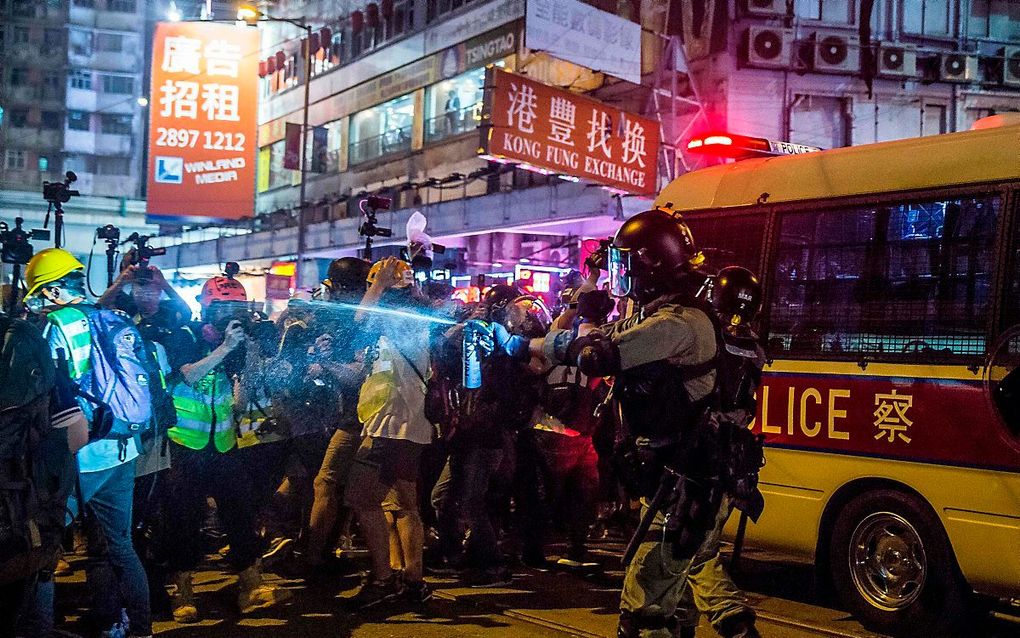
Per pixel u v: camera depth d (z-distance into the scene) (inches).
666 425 154.4
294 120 1471.5
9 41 2080.5
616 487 317.1
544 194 799.1
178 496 234.5
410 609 244.7
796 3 831.7
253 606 241.6
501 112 602.2
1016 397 205.9
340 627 228.1
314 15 1422.2
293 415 269.3
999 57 864.3
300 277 1129.4
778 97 829.8
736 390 160.1
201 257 1471.5
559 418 279.7
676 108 840.3
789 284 255.0
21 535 140.7
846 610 241.8
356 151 1309.1
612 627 229.5
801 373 247.0
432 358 256.4
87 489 187.5
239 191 1279.5
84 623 223.8
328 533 273.6
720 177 283.3
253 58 1293.1
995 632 237.9
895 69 831.7
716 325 159.2
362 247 1123.3
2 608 148.8
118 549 195.0
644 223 161.3
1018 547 203.2
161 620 232.8
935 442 218.7
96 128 2114.9
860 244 241.1
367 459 239.1
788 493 248.4
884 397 229.3
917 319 227.0
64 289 196.7
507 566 274.8
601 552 326.0
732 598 172.6
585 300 203.6
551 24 669.9
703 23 838.5
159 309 237.3
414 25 1187.9
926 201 229.9
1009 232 213.8
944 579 218.1
